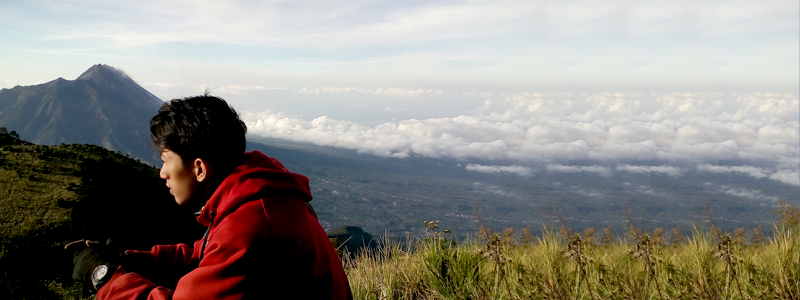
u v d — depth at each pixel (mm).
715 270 3920
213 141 1387
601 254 3961
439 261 4121
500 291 3861
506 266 3994
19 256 3469
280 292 1358
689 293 3787
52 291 3330
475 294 3857
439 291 3980
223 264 1268
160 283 1659
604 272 3875
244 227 1306
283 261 1347
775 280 3777
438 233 4320
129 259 1588
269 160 1518
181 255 1697
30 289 3301
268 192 1387
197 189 1500
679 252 3965
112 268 1459
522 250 4129
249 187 1364
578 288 3779
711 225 3875
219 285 1264
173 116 1399
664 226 3912
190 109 1396
